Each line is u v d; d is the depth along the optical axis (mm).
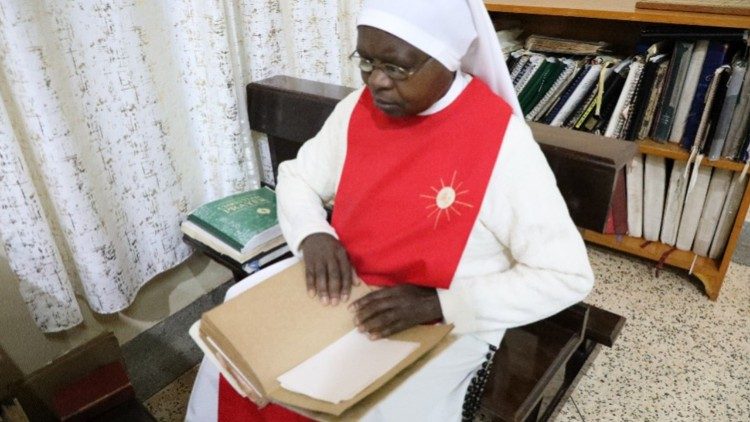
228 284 1673
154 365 1508
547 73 1836
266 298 904
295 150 1476
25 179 993
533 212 811
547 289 824
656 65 1626
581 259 828
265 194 1419
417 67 782
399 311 834
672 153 1668
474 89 877
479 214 852
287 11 1504
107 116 1152
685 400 1423
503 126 840
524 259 842
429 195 875
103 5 1079
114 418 994
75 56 1063
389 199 911
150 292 1459
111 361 1055
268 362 781
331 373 760
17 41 910
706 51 1537
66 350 1284
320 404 705
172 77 1294
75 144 1047
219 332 835
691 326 1683
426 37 758
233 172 1445
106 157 1172
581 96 1797
